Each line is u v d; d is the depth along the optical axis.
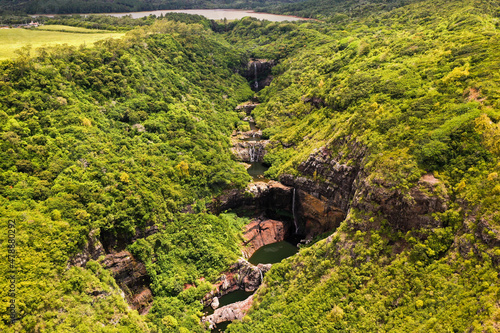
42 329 47.72
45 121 73.69
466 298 46.38
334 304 57.84
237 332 60.59
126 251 67.75
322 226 90.75
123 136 87.69
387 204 62.12
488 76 68.69
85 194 65.06
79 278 55.31
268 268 77.81
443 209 56.09
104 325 54.00
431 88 77.56
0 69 76.25
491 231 47.97
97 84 92.56
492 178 52.78
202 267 76.38
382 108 80.12
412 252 56.16
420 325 47.72
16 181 60.88
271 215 99.19
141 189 75.00
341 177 82.00
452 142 60.69
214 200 90.88
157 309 66.38
